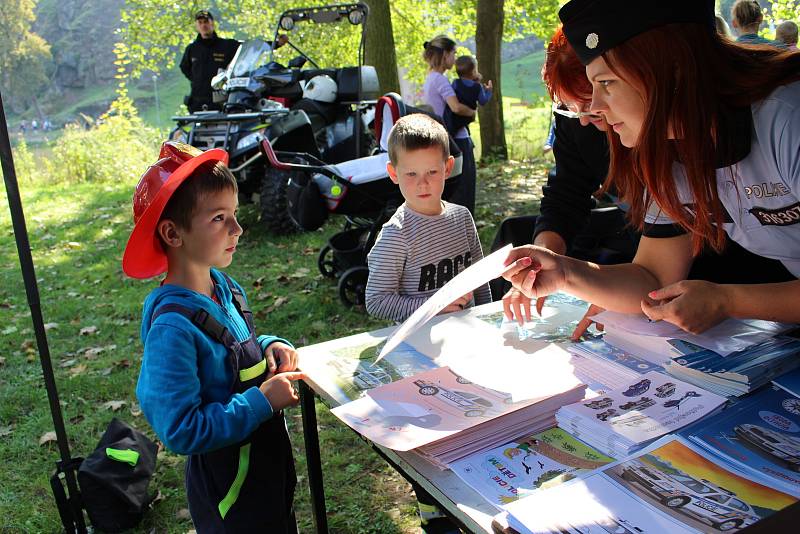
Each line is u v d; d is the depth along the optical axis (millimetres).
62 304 5277
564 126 2422
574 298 2119
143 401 1536
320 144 6969
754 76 1388
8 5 64812
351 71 6898
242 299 1855
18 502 2854
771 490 1085
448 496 1153
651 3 1321
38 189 11148
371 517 2631
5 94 67062
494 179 8953
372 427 1324
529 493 1144
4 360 4258
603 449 1258
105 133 13250
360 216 4590
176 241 1640
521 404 1361
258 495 1706
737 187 1528
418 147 2369
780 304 1529
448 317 2029
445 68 6828
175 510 2734
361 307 4711
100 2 73688
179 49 14281
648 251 1813
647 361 1628
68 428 3396
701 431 1264
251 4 13867
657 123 1370
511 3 13758
